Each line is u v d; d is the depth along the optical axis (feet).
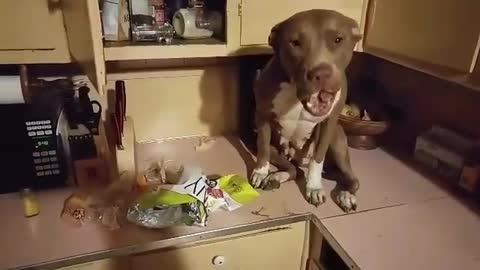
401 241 2.95
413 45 3.22
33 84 3.57
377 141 4.42
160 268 2.97
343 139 3.60
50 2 2.78
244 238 3.10
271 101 3.25
